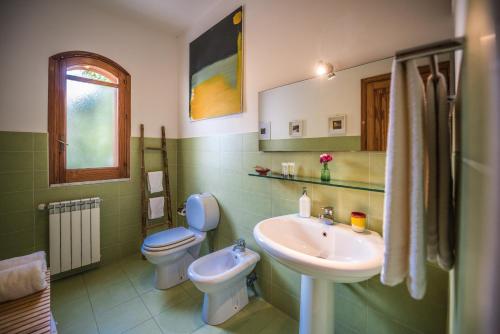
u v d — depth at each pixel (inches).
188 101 94.7
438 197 21.2
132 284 73.6
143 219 91.4
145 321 57.9
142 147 92.0
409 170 20.9
